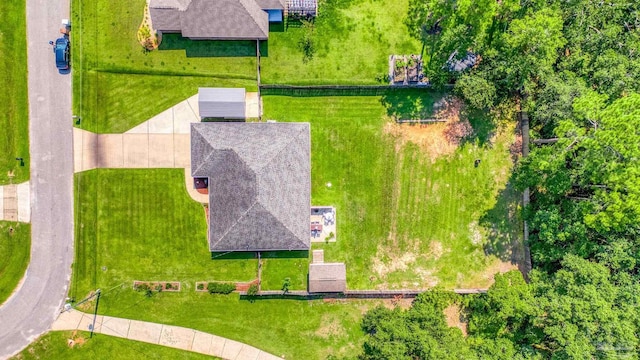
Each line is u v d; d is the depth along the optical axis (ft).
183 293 119.03
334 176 119.34
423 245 120.57
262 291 118.62
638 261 102.83
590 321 98.68
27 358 117.50
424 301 114.93
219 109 114.62
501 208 120.57
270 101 118.32
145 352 118.83
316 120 118.62
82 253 117.70
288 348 120.06
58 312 117.91
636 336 99.76
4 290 117.19
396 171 119.75
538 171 106.93
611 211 97.50
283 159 110.83
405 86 118.01
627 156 91.50
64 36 116.16
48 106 116.47
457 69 114.62
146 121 117.60
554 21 99.25
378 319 112.88
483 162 120.16
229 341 119.65
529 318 107.45
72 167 117.29
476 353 108.88
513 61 105.70
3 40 115.34
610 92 103.30
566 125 95.96
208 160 110.63
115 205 117.80
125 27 116.37
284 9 113.70
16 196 116.88
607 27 104.94
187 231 118.62
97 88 116.67
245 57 117.50
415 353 107.24
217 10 110.22
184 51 117.08
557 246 111.45
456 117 119.96
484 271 120.67
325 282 115.65
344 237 119.85
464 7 100.63
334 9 116.98
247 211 110.11
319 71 117.80
